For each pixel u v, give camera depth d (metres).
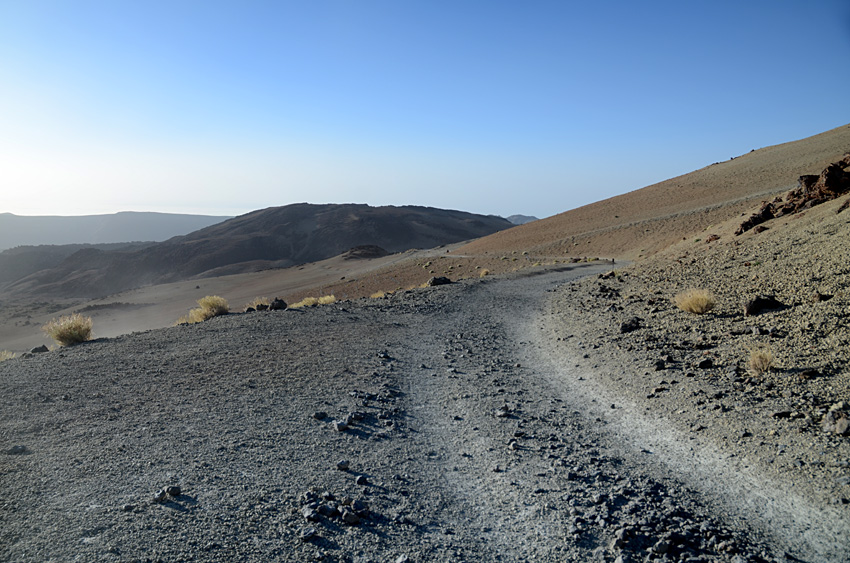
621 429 7.32
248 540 4.17
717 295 15.54
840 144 98.12
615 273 31.33
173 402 8.05
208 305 20.58
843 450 5.51
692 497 5.20
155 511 4.55
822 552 4.17
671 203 98.94
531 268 51.56
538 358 12.62
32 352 13.36
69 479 5.19
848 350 8.17
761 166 103.69
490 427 7.51
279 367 10.58
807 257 17.03
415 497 5.27
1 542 3.96
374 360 11.75
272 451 6.19
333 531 4.40
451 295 25.72
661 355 10.59
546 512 4.96
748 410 7.04
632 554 4.15
